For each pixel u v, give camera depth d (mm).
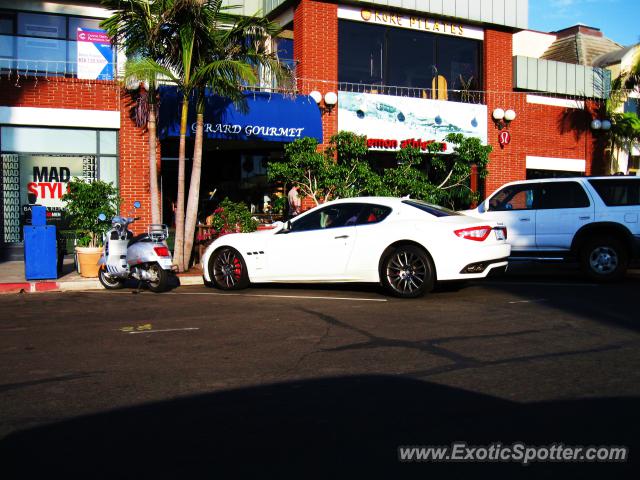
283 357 5812
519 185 12039
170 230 17531
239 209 13367
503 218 11977
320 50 16812
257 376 5199
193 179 12820
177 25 12133
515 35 24172
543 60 20047
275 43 18156
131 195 14844
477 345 6219
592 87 21172
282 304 8914
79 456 3621
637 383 4914
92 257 11891
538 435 3877
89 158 14859
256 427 4035
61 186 14734
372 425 4055
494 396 4617
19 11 15297
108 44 15586
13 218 14477
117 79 14484
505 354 5855
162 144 17672
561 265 14719
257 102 15305
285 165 14117
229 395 4703
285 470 3404
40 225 11578
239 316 7977
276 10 17922
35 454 3658
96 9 15805
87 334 6965
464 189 16531
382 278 9523
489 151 15422
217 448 3707
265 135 15219
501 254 9469
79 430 4027
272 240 10242
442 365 5488
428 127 18016
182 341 6539
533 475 3354
